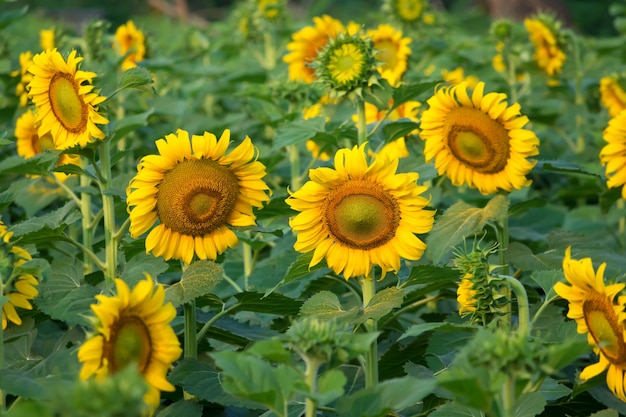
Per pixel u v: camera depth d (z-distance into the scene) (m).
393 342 5.34
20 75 7.83
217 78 10.68
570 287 3.91
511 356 3.05
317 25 7.55
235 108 10.98
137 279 4.40
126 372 2.54
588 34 23.00
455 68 10.56
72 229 6.55
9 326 4.45
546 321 4.82
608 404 4.61
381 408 3.28
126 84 4.49
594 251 5.16
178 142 4.28
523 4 18.94
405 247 4.24
